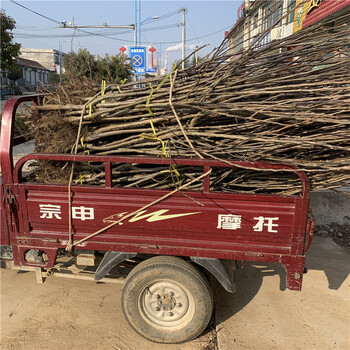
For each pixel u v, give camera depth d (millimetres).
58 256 3107
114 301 3285
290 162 2459
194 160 2449
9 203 2650
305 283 3611
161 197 2520
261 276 3736
